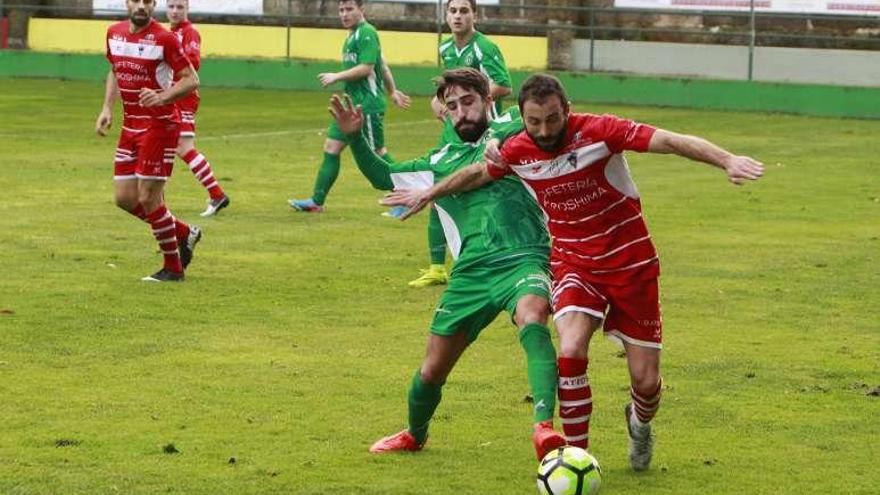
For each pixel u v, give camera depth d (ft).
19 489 30.55
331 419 36.70
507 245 32.32
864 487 31.89
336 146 73.31
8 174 85.46
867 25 151.43
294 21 166.91
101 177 84.89
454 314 32.45
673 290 55.31
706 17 157.17
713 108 148.15
